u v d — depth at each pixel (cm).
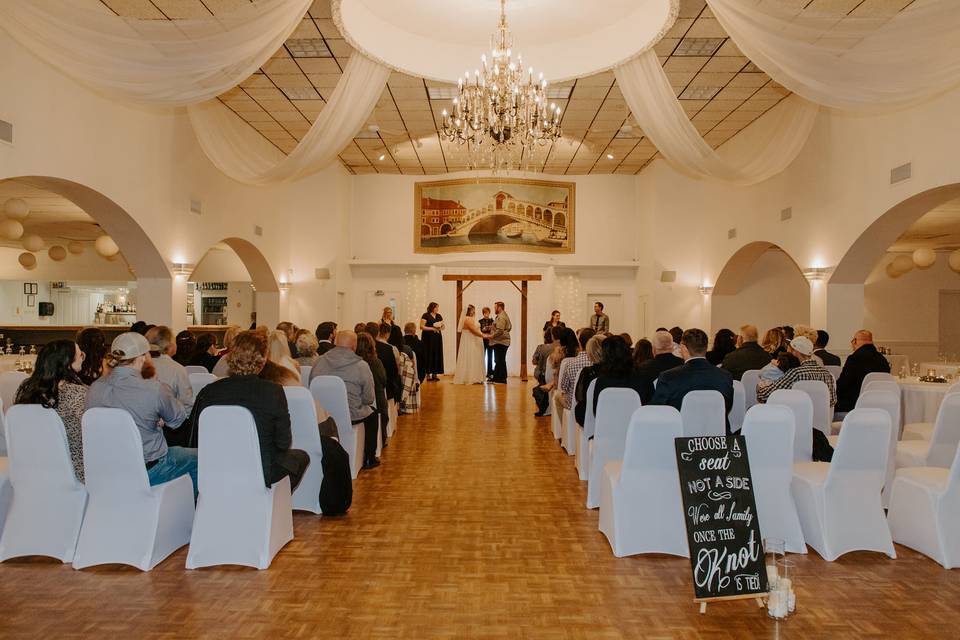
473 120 723
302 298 1367
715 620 287
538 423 807
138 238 819
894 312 1454
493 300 1505
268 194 1234
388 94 930
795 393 400
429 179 1444
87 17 484
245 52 567
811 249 909
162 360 442
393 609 295
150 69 538
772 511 361
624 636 272
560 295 1454
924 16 464
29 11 468
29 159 609
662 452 356
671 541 360
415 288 1458
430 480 526
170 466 364
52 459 343
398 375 712
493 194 1405
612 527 370
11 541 347
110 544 338
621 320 1463
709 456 303
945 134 648
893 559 355
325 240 1369
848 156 818
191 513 372
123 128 764
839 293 869
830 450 411
